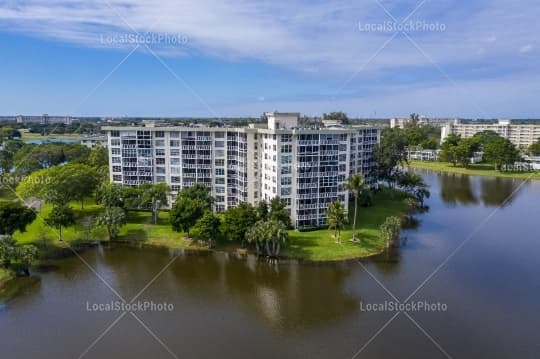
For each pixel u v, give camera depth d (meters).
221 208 117.56
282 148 93.62
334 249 86.69
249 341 55.38
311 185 96.62
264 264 81.19
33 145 179.38
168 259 84.31
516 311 63.03
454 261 83.06
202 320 60.88
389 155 138.62
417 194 132.38
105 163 157.88
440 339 55.66
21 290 70.19
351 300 66.69
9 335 56.34
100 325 59.22
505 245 92.69
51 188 104.81
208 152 114.88
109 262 82.75
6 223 84.19
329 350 53.31
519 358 51.53
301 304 65.62
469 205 132.62
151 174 117.62
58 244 91.12
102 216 93.12
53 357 51.50
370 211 119.00
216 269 79.31
